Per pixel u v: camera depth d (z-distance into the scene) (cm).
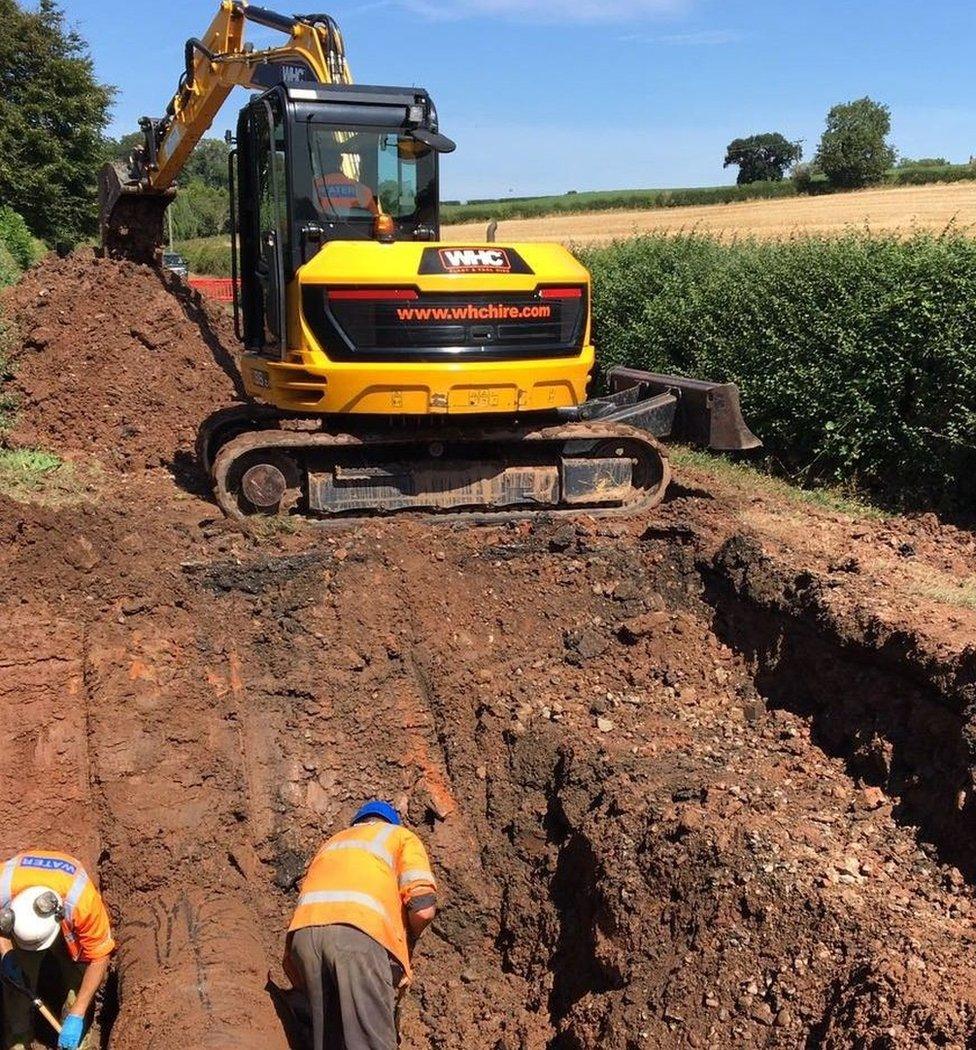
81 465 1034
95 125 4172
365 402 803
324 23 958
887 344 1076
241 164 883
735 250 1544
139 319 1212
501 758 707
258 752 690
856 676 636
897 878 514
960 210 3512
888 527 972
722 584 781
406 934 523
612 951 556
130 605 721
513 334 817
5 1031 532
